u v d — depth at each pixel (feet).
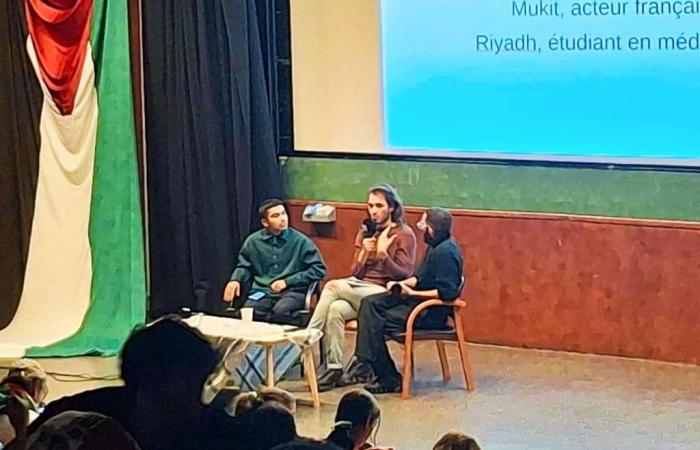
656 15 22.84
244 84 25.40
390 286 22.08
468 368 22.12
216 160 25.64
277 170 26.21
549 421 20.47
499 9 24.23
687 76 22.75
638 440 19.49
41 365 24.14
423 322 22.15
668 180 23.06
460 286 21.99
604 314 23.79
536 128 24.18
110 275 25.44
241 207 25.75
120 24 24.91
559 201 24.07
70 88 24.84
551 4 23.75
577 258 23.91
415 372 23.35
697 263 22.86
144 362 9.62
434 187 25.30
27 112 25.21
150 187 25.99
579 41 23.56
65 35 24.76
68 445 8.67
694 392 21.67
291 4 25.98
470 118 24.79
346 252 26.17
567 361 23.67
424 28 24.99
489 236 24.68
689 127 22.82
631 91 23.24
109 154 25.21
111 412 9.64
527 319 24.49
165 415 9.55
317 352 22.81
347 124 25.96
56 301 25.58
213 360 9.81
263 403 11.31
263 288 23.18
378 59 25.45
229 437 10.06
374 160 25.77
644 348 23.50
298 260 23.24
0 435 12.59
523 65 24.14
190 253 26.04
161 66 25.48
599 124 23.59
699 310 22.94
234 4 25.14
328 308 22.49
